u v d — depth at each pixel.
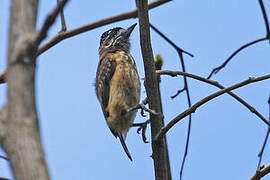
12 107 4.12
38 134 4.10
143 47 8.73
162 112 10.28
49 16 4.36
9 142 4.02
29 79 4.23
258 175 9.05
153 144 9.19
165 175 9.26
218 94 8.62
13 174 3.93
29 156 3.95
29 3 4.49
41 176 3.88
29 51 4.29
